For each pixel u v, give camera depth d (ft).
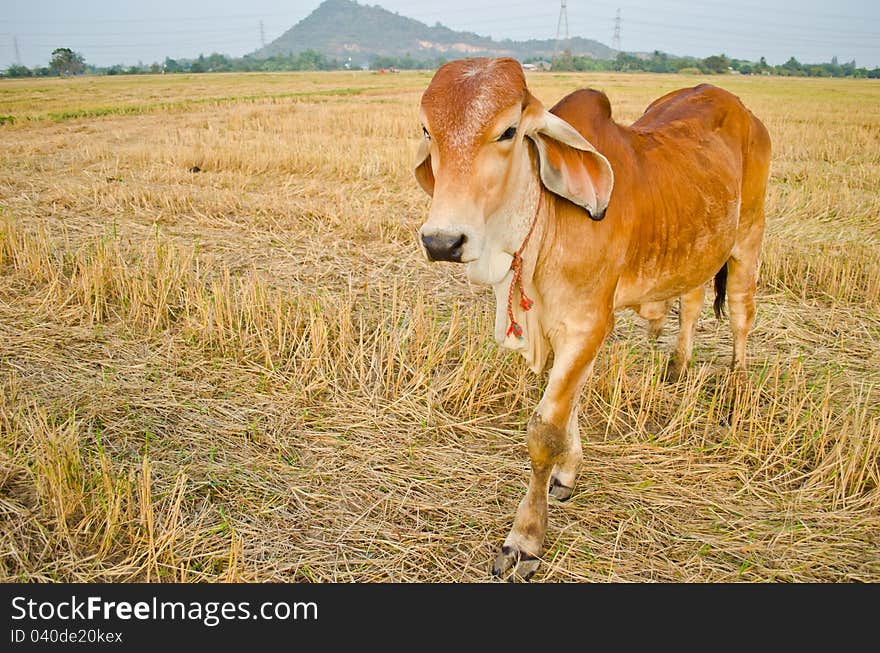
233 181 32.32
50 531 10.14
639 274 11.00
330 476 11.68
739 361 14.51
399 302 18.38
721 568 10.02
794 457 12.45
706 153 12.02
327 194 30.09
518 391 13.83
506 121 7.91
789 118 65.67
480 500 11.24
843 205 29.84
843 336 17.29
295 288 19.17
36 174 34.06
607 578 9.77
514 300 9.83
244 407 13.56
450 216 7.70
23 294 18.28
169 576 9.50
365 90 122.42
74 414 12.74
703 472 12.02
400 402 13.75
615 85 126.00
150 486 10.74
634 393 13.84
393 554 10.12
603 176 9.16
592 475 11.88
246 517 10.66
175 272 18.63
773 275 20.89
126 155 38.65
